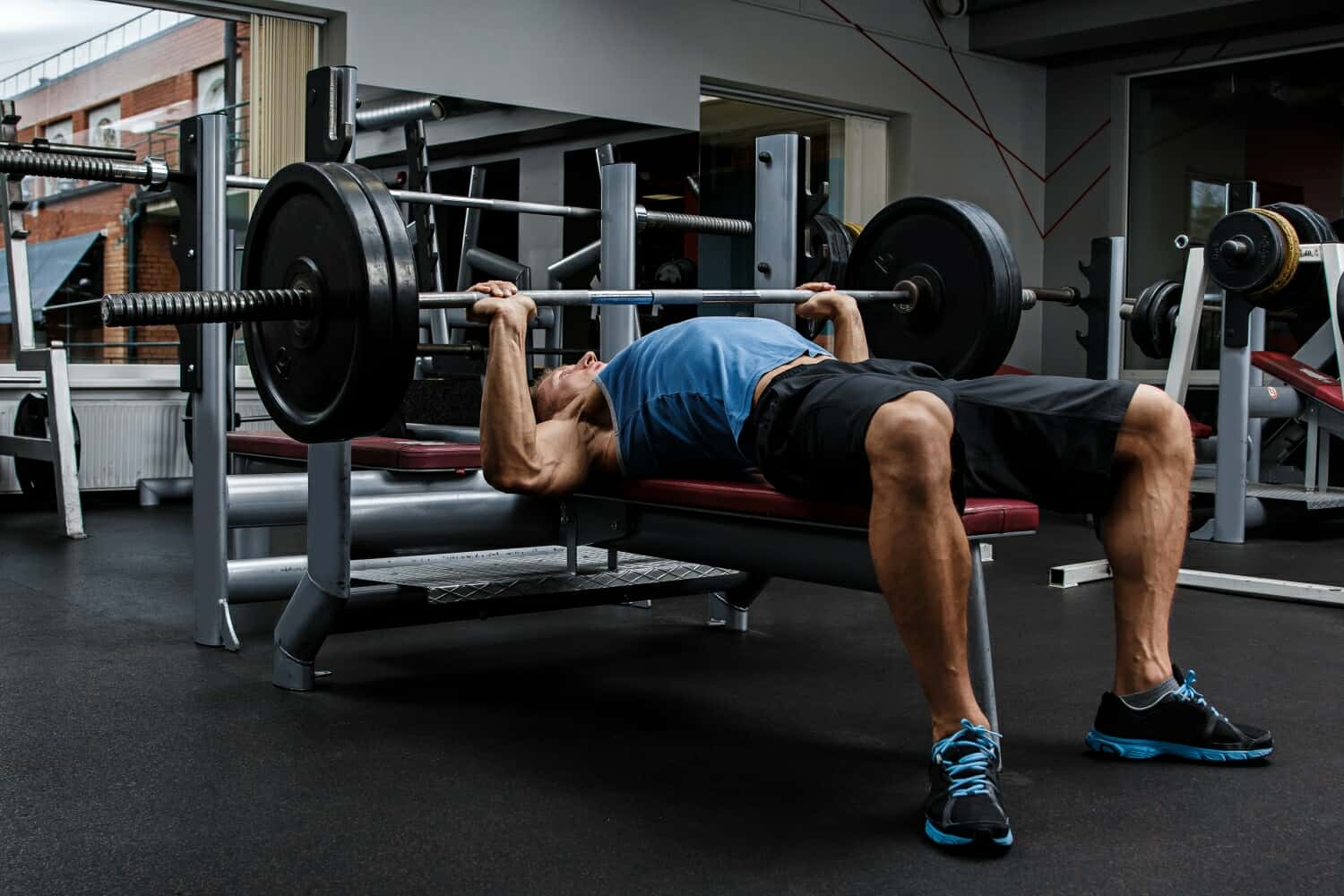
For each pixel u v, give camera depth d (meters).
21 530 4.20
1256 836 1.36
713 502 1.69
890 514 1.37
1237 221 3.45
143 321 1.47
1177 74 7.00
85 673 2.14
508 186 5.27
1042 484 1.63
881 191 7.05
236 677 2.11
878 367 1.65
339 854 1.31
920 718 1.86
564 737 1.76
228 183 2.29
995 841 1.30
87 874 1.25
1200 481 4.96
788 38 6.38
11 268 4.16
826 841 1.35
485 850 1.32
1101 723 1.67
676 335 1.78
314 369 1.59
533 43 5.45
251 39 4.95
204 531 2.36
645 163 5.88
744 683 2.09
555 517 2.25
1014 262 2.36
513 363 1.79
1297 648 2.40
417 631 2.54
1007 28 6.94
